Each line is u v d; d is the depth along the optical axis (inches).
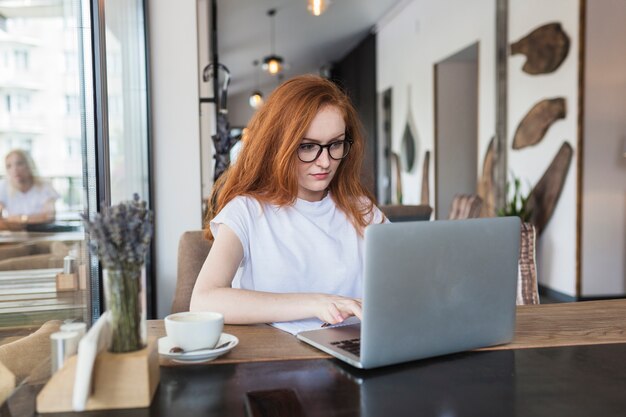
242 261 52.2
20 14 57.9
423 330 35.1
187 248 72.3
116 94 87.9
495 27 206.1
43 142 61.3
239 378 32.8
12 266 56.3
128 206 30.0
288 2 280.1
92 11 70.5
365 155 58.0
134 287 30.0
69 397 28.6
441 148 271.3
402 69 316.5
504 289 38.5
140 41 105.7
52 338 30.2
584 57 159.8
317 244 52.9
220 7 283.7
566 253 168.2
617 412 28.4
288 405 29.0
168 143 108.2
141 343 30.2
